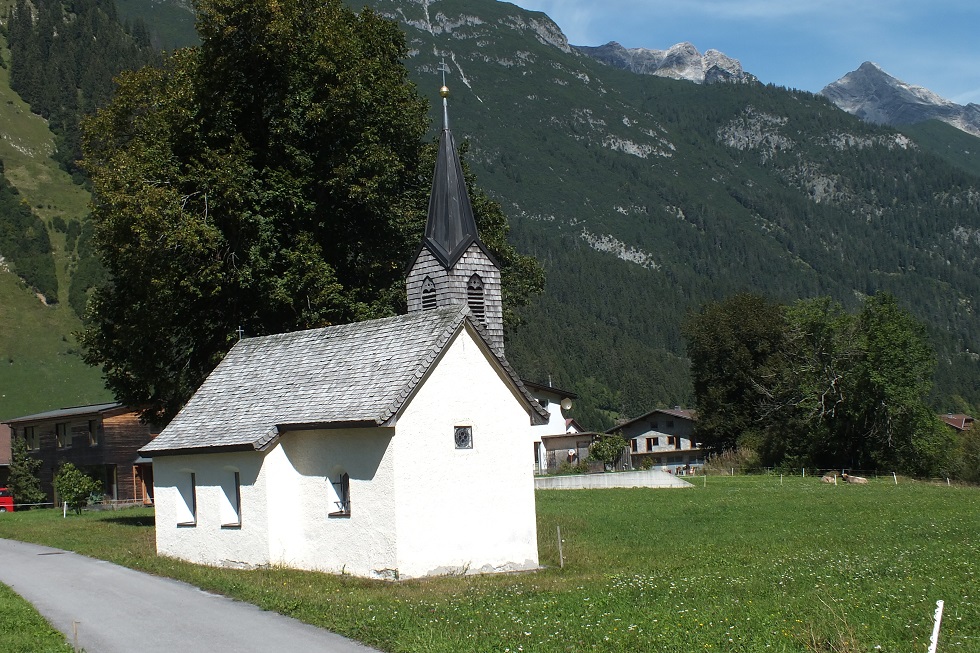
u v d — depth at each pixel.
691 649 15.20
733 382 94.00
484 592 21.91
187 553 30.83
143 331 39.69
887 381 77.75
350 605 19.94
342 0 44.91
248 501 28.19
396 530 24.88
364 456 25.94
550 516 41.06
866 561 24.98
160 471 32.31
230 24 39.12
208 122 39.97
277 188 38.91
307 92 39.88
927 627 16.39
